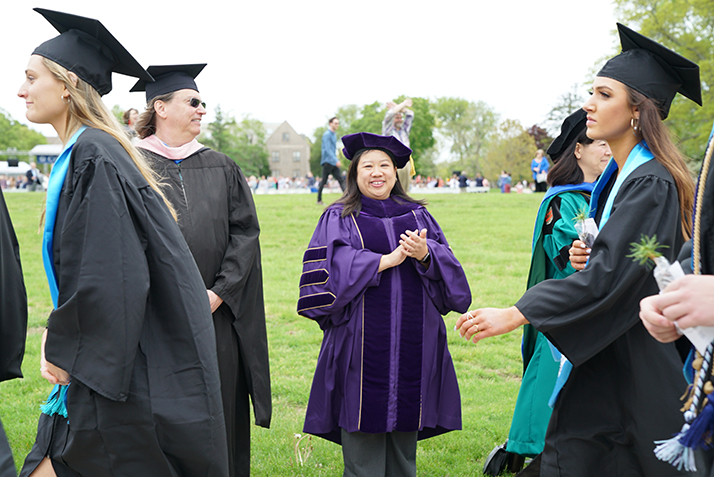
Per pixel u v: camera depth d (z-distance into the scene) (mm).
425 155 83500
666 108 2420
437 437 4113
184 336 2326
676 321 1433
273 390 4918
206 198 3285
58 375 2250
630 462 2307
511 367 5633
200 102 3393
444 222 14805
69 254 2219
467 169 82188
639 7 31219
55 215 2354
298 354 5836
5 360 2514
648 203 2230
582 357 2264
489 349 6137
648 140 2340
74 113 2457
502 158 69438
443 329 3188
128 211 2268
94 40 2516
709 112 28234
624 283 2168
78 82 2451
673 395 2197
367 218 3225
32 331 6520
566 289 2229
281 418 4418
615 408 2336
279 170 115312
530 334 3596
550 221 3377
